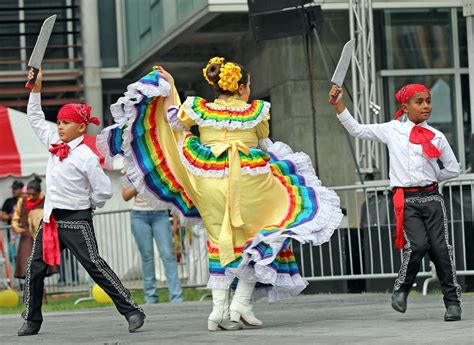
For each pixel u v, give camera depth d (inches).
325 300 523.8
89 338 346.6
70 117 363.9
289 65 879.1
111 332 369.1
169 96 360.8
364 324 350.3
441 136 355.6
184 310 501.0
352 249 603.8
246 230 344.2
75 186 363.3
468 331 303.1
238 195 341.4
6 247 783.1
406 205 353.1
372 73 756.6
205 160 347.3
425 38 882.1
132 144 366.9
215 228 347.3
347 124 361.4
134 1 1056.8
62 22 1099.3
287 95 885.2
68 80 1093.1
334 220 349.4
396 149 355.6
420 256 350.0
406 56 880.3
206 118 347.9
